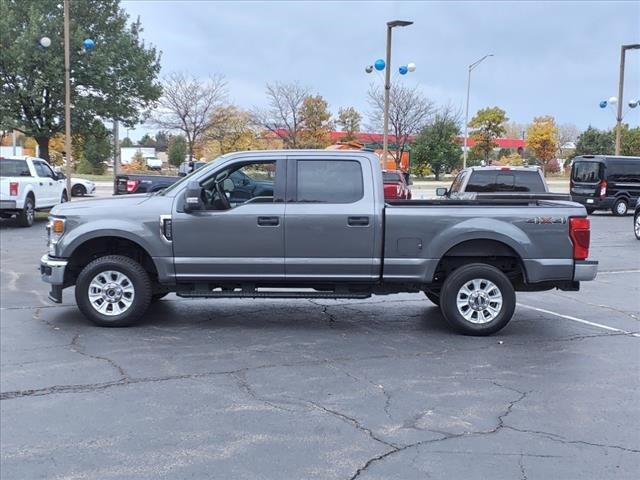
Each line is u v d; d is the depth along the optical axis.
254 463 4.04
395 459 4.11
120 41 26.22
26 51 24.08
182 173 20.70
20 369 5.88
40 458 4.09
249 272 7.35
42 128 25.95
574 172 26.84
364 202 7.29
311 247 7.29
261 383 5.57
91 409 4.92
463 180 15.69
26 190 18.81
